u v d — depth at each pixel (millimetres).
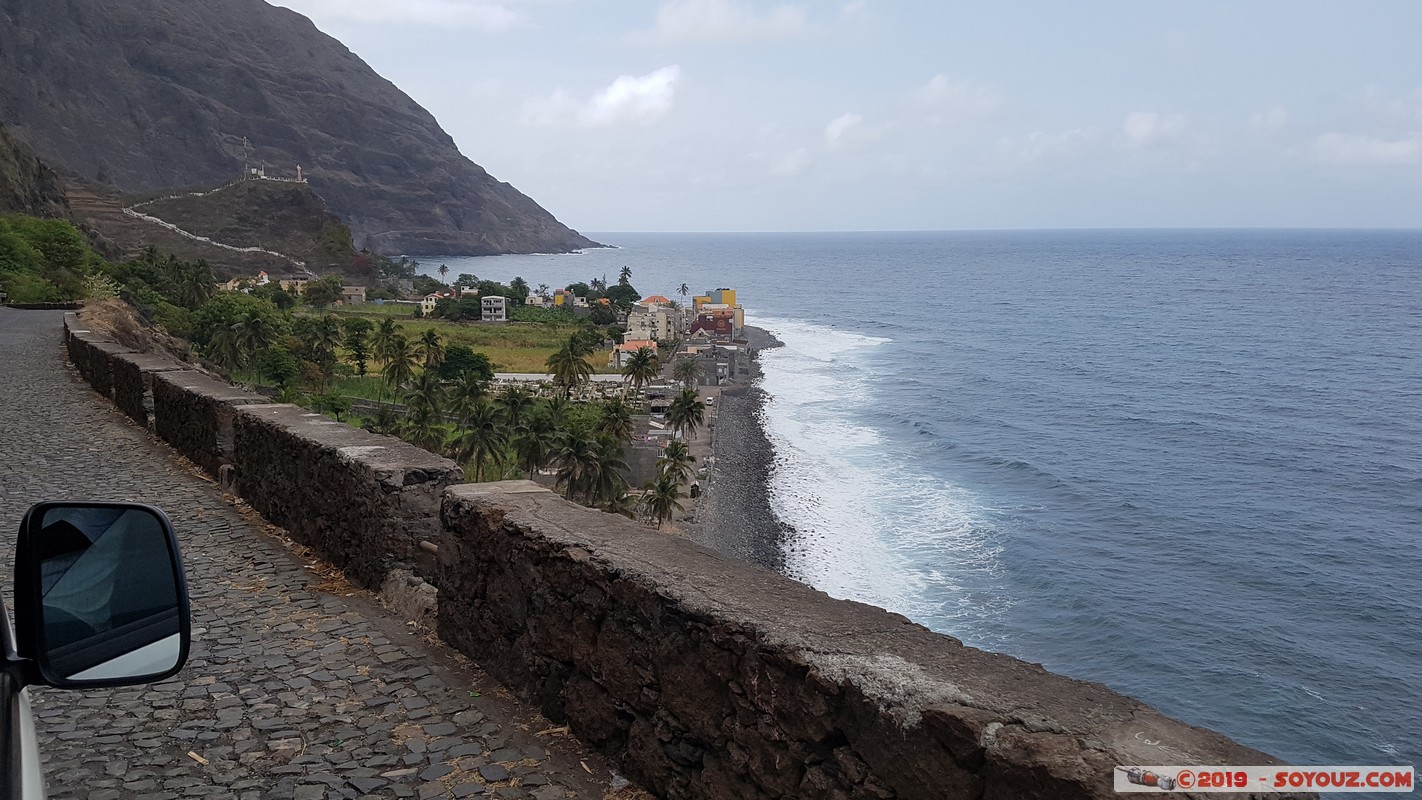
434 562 6242
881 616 3203
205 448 10680
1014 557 43688
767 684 3016
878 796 2652
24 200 103375
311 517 7457
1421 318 151000
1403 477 59438
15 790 1436
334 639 5504
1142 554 45062
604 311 152500
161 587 2447
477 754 4066
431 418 58062
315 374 79250
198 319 76812
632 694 3711
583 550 4066
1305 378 97625
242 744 4230
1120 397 87438
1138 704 2541
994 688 2602
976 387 93125
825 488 56188
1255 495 55531
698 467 60375
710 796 3273
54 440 12461
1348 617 38219
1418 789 25062
